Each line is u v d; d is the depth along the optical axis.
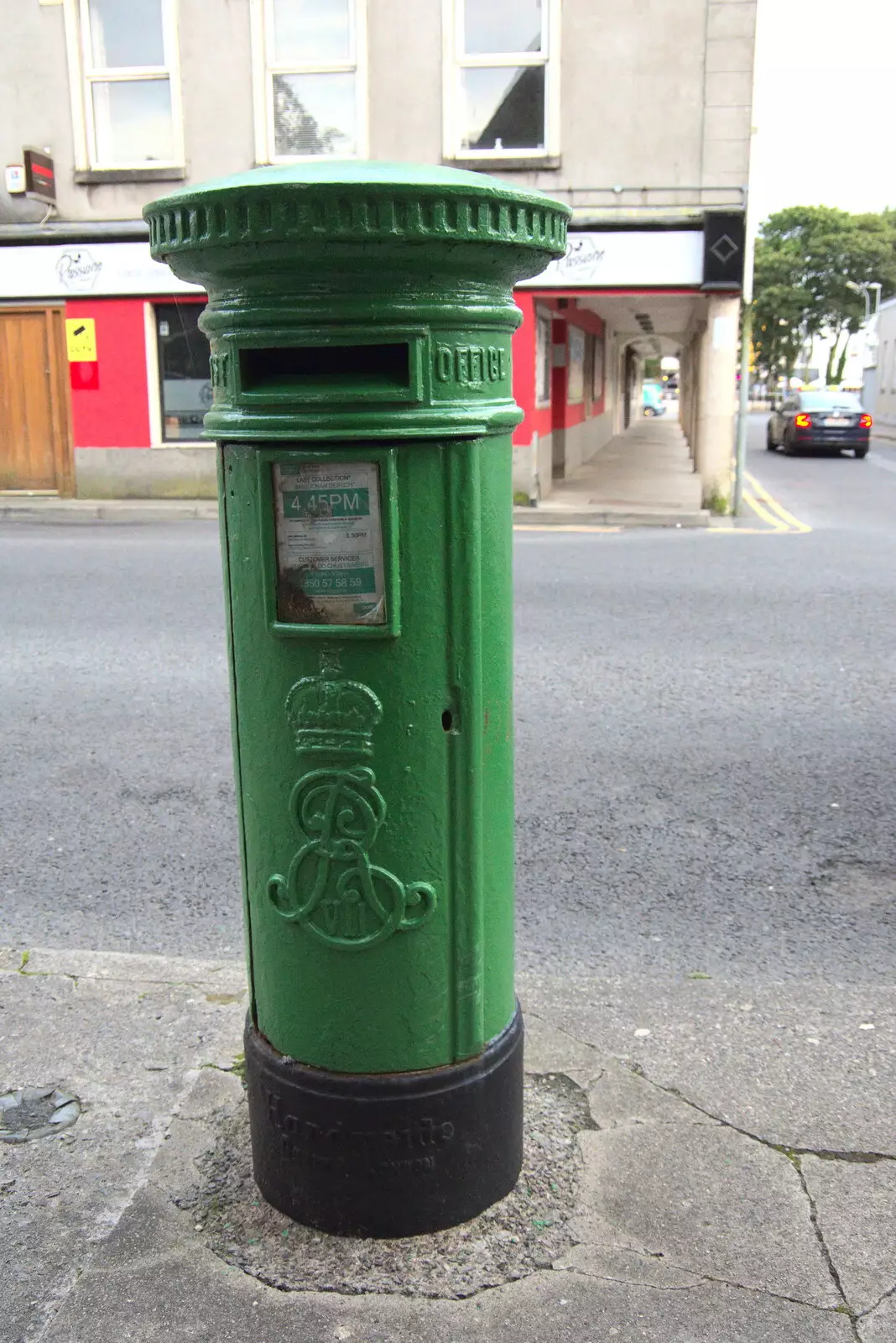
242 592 2.28
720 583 9.61
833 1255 2.40
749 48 13.45
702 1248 2.42
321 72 14.07
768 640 7.65
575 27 13.59
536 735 5.77
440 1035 2.40
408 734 2.23
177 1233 2.46
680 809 4.89
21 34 14.41
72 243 14.88
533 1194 2.57
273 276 2.07
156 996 3.35
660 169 13.86
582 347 22.30
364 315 2.07
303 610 2.20
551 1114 2.85
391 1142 2.38
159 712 6.18
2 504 14.96
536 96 13.89
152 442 15.38
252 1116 2.54
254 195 1.96
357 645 2.20
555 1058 3.08
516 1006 2.62
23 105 14.62
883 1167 2.67
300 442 2.12
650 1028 3.24
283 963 2.40
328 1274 2.35
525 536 12.90
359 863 2.28
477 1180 2.48
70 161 14.71
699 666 7.00
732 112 13.62
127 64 14.46
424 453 2.13
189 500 15.43
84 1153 2.71
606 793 5.05
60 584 9.51
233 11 14.00
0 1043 3.13
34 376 15.44
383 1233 2.43
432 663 2.22
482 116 14.02
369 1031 2.36
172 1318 2.25
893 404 44.97
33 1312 2.27
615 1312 2.26
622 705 6.25
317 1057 2.39
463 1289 2.31
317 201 1.95
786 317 69.50
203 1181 2.62
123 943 3.80
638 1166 2.67
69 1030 3.19
